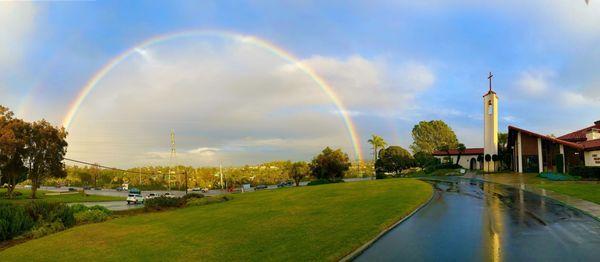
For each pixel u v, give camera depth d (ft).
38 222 77.46
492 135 215.31
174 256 46.80
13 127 220.02
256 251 46.09
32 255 52.65
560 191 94.99
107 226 75.87
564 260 37.06
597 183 110.32
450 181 155.12
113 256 49.11
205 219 77.92
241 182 503.61
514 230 50.85
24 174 249.96
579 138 186.09
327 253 42.57
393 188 120.88
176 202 121.39
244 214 81.82
